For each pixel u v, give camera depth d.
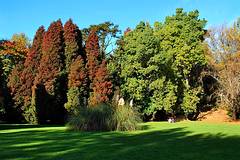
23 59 51.38
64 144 15.61
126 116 23.72
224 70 42.25
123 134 20.83
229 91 40.94
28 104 41.44
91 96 40.81
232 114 43.19
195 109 44.88
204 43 46.50
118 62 44.78
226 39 45.41
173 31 44.50
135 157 11.96
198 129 24.81
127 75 42.47
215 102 48.97
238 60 43.41
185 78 45.31
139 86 41.88
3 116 41.88
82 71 40.75
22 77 42.09
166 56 41.97
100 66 41.62
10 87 41.94
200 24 46.03
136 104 43.09
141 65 42.03
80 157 11.94
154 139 17.83
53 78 40.91
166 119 46.22
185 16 45.88
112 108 24.31
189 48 44.00
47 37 42.38
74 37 43.22
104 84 40.81
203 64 45.03
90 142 16.39
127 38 42.75
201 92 46.50
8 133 21.91
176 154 12.62
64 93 41.34
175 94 44.38
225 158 11.79
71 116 24.89
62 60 42.44
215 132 22.06
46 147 14.52
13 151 13.34
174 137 18.86
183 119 45.72
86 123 23.48
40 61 42.53
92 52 42.75
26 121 41.91
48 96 40.16
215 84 47.34
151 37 41.09
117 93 41.84
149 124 32.19
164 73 42.97
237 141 16.80
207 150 13.62
